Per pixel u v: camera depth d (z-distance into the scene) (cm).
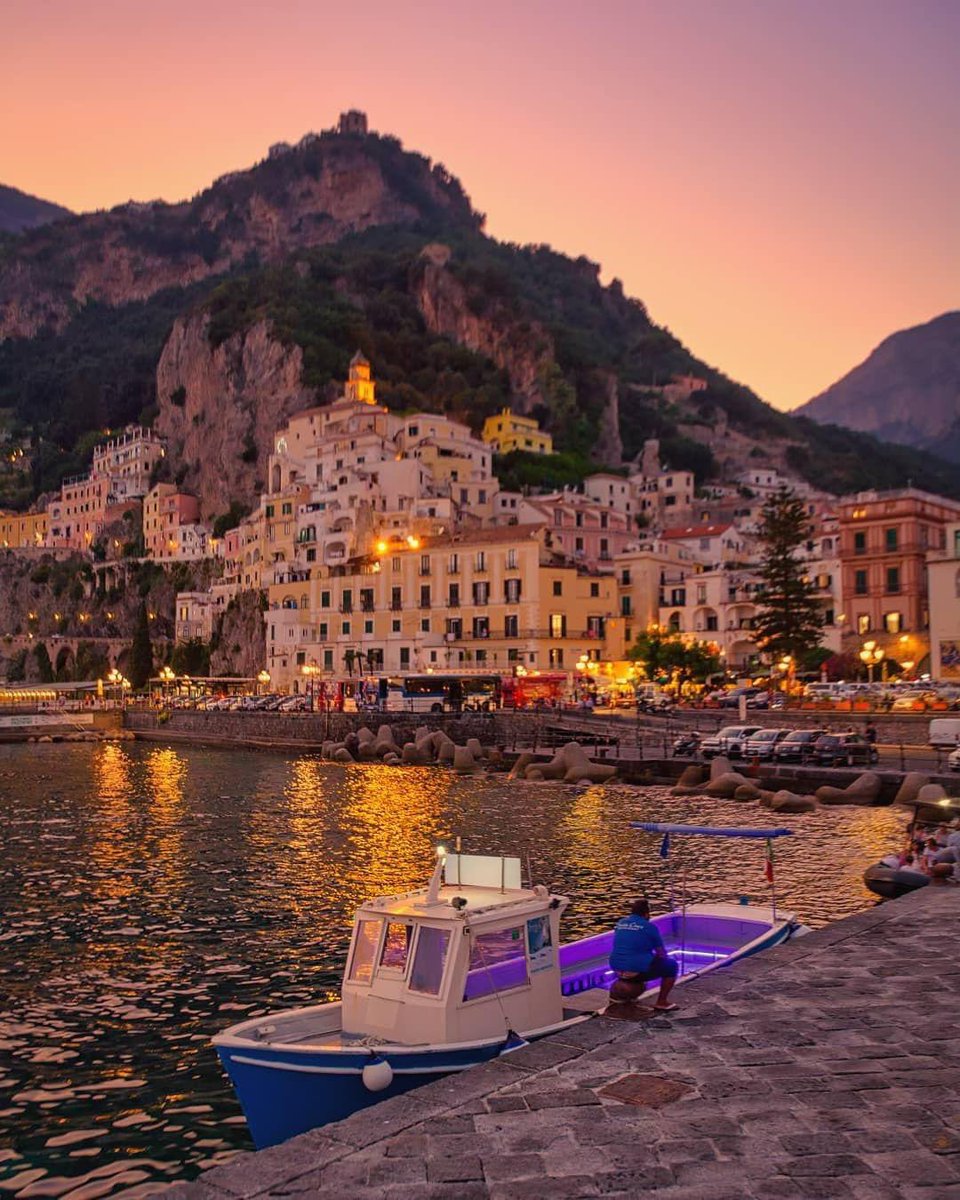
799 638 9650
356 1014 1666
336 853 4203
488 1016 1639
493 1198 846
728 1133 963
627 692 10562
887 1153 919
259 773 7712
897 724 6944
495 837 4581
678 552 13812
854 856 4031
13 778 7456
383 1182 877
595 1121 995
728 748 6506
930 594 8606
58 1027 2166
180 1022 2195
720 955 2225
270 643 13700
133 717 12681
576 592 11994
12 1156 1617
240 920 3062
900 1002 1399
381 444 17212
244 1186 877
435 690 10025
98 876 3741
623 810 5372
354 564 13112
